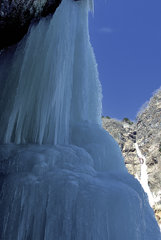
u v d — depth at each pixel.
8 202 4.22
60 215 3.98
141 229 4.25
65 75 6.37
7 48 7.54
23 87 6.20
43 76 6.03
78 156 5.25
